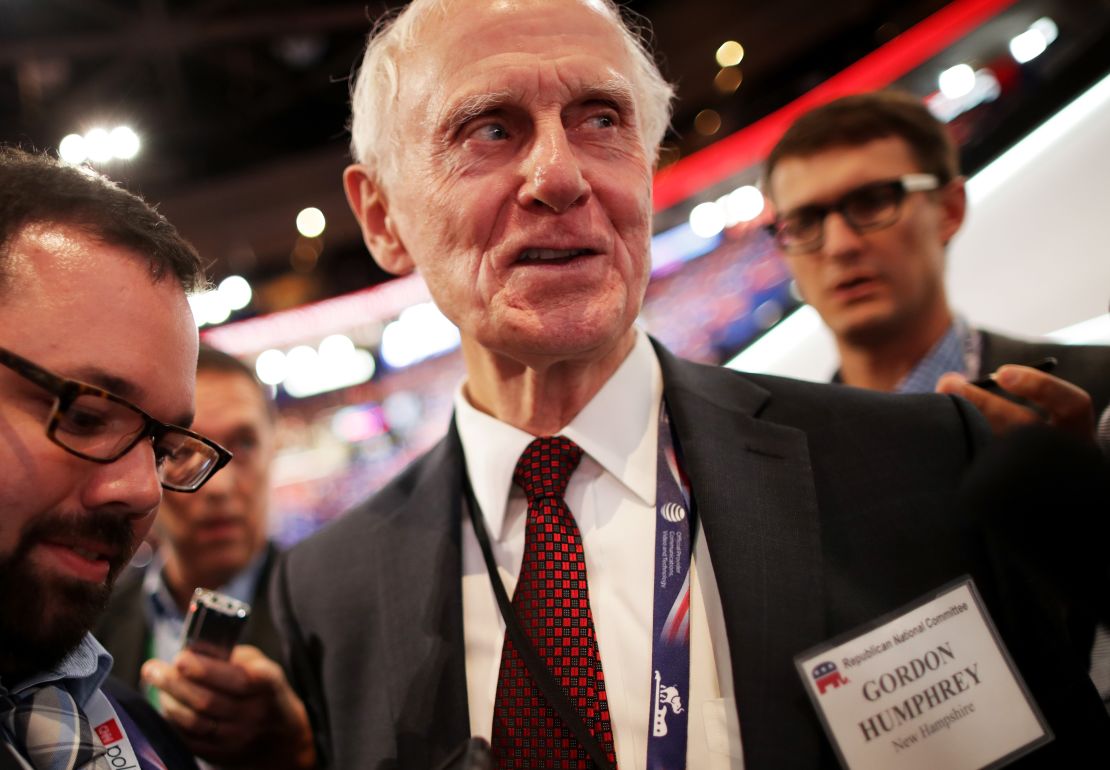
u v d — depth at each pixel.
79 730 0.88
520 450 1.06
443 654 0.99
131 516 0.83
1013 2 3.51
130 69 6.53
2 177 0.82
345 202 6.86
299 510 6.64
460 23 0.97
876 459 1.00
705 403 1.06
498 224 0.94
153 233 0.87
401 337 6.32
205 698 1.14
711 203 4.34
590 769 0.90
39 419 0.77
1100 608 0.71
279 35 6.31
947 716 0.84
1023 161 2.30
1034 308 2.00
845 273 1.58
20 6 6.10
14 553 0.77
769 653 0.89
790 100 5.59
